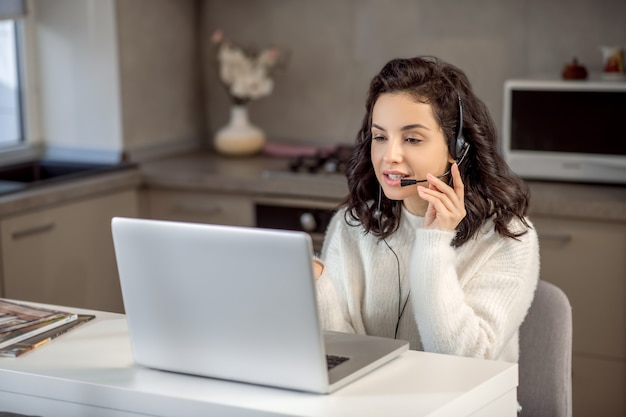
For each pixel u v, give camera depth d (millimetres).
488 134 2012
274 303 1522
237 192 3635
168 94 4164
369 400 1516
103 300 3658
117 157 3887
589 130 3270
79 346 1822
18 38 3920
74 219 3480
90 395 1632
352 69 4105
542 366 2109
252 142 4070
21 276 3271
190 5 4285
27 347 1794
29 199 3248
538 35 3768
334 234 2188
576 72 3389
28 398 1695
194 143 4352
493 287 1938
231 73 4012
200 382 1621
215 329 1596
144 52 3992
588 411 3232
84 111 3934
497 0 3807
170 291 1613
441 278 1836
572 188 3268
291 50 4207
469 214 1962
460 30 3885
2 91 3922
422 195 1850
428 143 1888
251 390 1576
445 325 1827
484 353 1836
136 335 1684
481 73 3879
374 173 2076
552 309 2119
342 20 4090
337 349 1710
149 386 1604
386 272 2088
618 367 3164
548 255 3188
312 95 4207
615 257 3104
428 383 1584
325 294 2025
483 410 1595
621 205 3041
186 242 1564
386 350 1696
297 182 3500
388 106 1891
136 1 3924
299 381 1551
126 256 1633
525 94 3324
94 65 3885
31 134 3986
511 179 2020
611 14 3656
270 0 4211
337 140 4191
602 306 3148
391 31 4008
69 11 3881
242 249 1518
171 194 3766
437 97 1890
